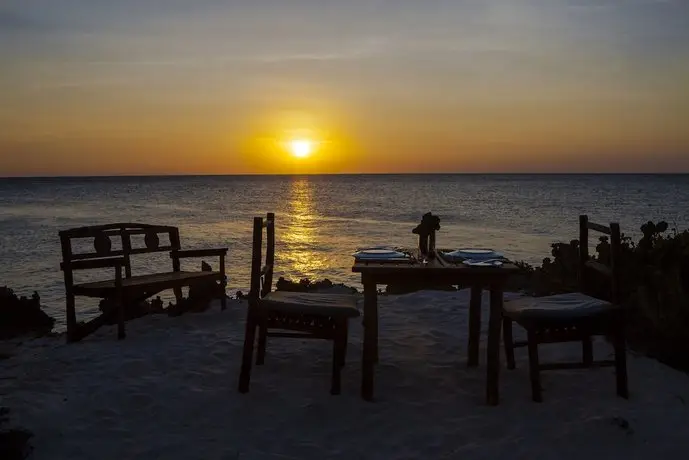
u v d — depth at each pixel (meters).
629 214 45.22
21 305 7.30
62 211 54.06
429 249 5.07
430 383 4.82
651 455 3.65
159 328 6.55
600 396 4.51
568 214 46.56
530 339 4.38
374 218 45.84
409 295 7.98
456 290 8.58
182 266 18.55
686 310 5.52
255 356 5.45
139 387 4.73
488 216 45.25
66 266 6.14
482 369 5.14
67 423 4.13
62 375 5.07
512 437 3.87
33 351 5.88
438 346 5.77
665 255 6.50
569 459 3.61
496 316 4.37
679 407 4.30
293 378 4.95
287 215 49.50
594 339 5.95
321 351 5.65
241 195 96.12
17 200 76.75
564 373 5.00
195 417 4.25
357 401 4.46
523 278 8.71
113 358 5.50
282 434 4.00
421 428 4.04
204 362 5.35
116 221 40.97
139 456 3.71
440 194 92.69
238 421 4.18
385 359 5.39
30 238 28.88
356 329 6.51
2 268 18.81
